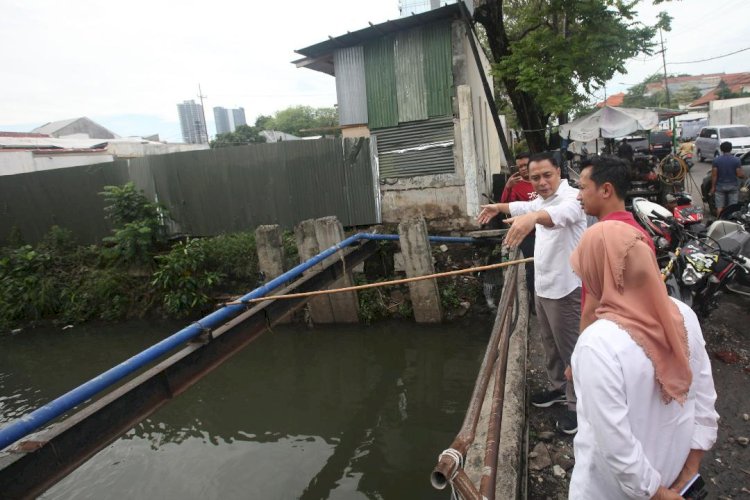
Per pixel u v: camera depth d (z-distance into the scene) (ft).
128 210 29.86
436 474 4.80
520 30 35.73
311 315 23.85
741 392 11.02
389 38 25.93
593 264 4.87
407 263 22.20
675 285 12.78
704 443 4.90
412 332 22.11
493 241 23.35
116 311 29.25
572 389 9.71
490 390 11.52
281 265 24.07
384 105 26.58
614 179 5.92
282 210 28.35
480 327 21.66
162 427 16.43
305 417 16.24
